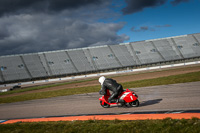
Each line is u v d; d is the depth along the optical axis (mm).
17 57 62906
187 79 16250
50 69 58969
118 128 4758
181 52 64750
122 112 7340
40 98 16594
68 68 59656
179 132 3971
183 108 6797
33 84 47219
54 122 6648
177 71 33625
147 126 4609
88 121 6027
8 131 5898
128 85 18172
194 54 62875
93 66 60906
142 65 60500
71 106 10453
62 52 67750
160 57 63281
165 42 71250
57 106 11141
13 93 29766
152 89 13172
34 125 6297
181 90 11133
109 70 59094
